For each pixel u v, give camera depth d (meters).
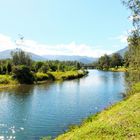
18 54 127.06
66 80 128.25
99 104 57.66
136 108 22.62
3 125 39.94
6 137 34.22
